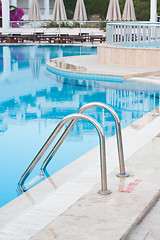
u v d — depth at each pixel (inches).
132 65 537.0
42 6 1493.6
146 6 1818.4
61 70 517.7
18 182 176.4
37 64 623.5
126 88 414.6
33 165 159.2
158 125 239.6
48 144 145.3
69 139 242.2
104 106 132.0
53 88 424.2
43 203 135.3
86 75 482.0
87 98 370.6
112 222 109.7
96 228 106.7
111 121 284.8
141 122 262.2
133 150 190.4
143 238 105.4
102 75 470.0
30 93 396.8
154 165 156.2
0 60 671.1
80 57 681.0
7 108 330.3
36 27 1138.7
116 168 153.6
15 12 1307.8
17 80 474.0
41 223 120.6
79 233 104.6
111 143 220.7
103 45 572.1
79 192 143.2
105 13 1808.6
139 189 132.0
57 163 201.9
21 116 303.1
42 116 303.3
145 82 437.7
